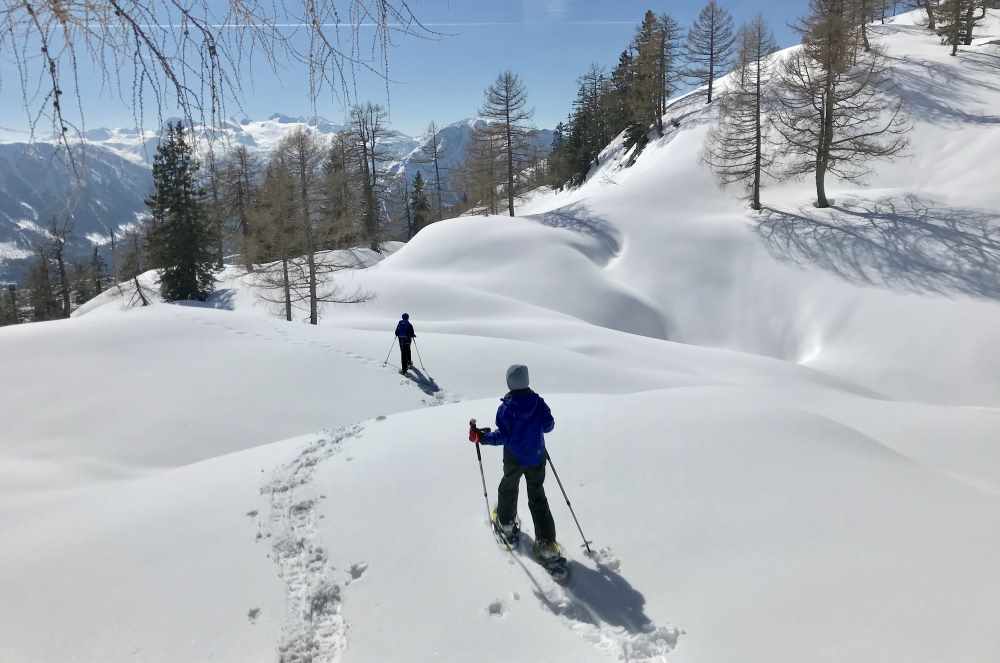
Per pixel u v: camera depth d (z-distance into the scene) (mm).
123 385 12688
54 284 55656
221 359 14367
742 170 42031
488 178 53562
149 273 51969
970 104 43625
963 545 4559
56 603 4781
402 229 77375
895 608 3916
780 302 32188
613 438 6457
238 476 6949
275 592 4777
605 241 40406
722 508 5227
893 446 10336
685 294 34594
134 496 6801
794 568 4406
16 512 6594
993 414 12320
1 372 12672
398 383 14977
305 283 31469
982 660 3438
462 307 30047
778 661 3664
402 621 4344
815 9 35688
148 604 4723
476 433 4973
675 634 3998
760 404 7332
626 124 73312
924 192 36562
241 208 43344
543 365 17156
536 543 4852
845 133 38281
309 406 13078
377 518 5574
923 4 61344
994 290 27828
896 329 27469
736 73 43719
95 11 1968
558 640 4078
